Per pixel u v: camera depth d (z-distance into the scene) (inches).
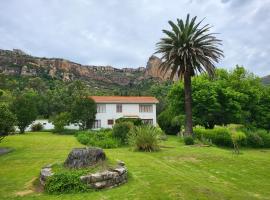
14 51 6663.4
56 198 339.9
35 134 1683.1
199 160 652.1
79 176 373.4
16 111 1660.9
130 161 606.5
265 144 1350.9
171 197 344.2
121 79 7696.9
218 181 470.0
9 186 395.9
